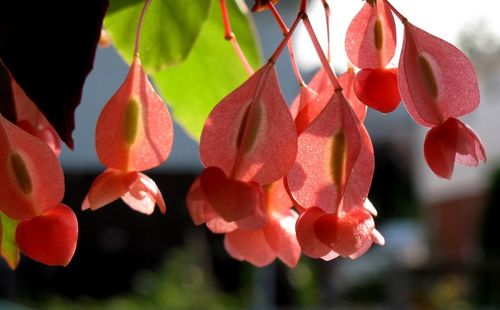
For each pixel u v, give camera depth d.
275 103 0.32
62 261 0.33
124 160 0.35
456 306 2.21
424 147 0.34
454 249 3.54
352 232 0.33
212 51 0.45
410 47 0.34
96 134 0.35
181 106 0.46
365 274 3.19
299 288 2.27
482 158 0.33
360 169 0.33
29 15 0.34
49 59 0.34
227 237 0.37
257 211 0.32
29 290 2.40
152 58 0.41
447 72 0.34
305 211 0.33
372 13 0.36
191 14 0.40
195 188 0.32
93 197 0.34
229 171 0.32
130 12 0.40
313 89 0.37
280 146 0.32
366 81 0.35
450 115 0.34
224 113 0.33
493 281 2.11
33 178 0.33
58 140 0.38
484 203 2.84
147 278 2.31
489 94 3.35
